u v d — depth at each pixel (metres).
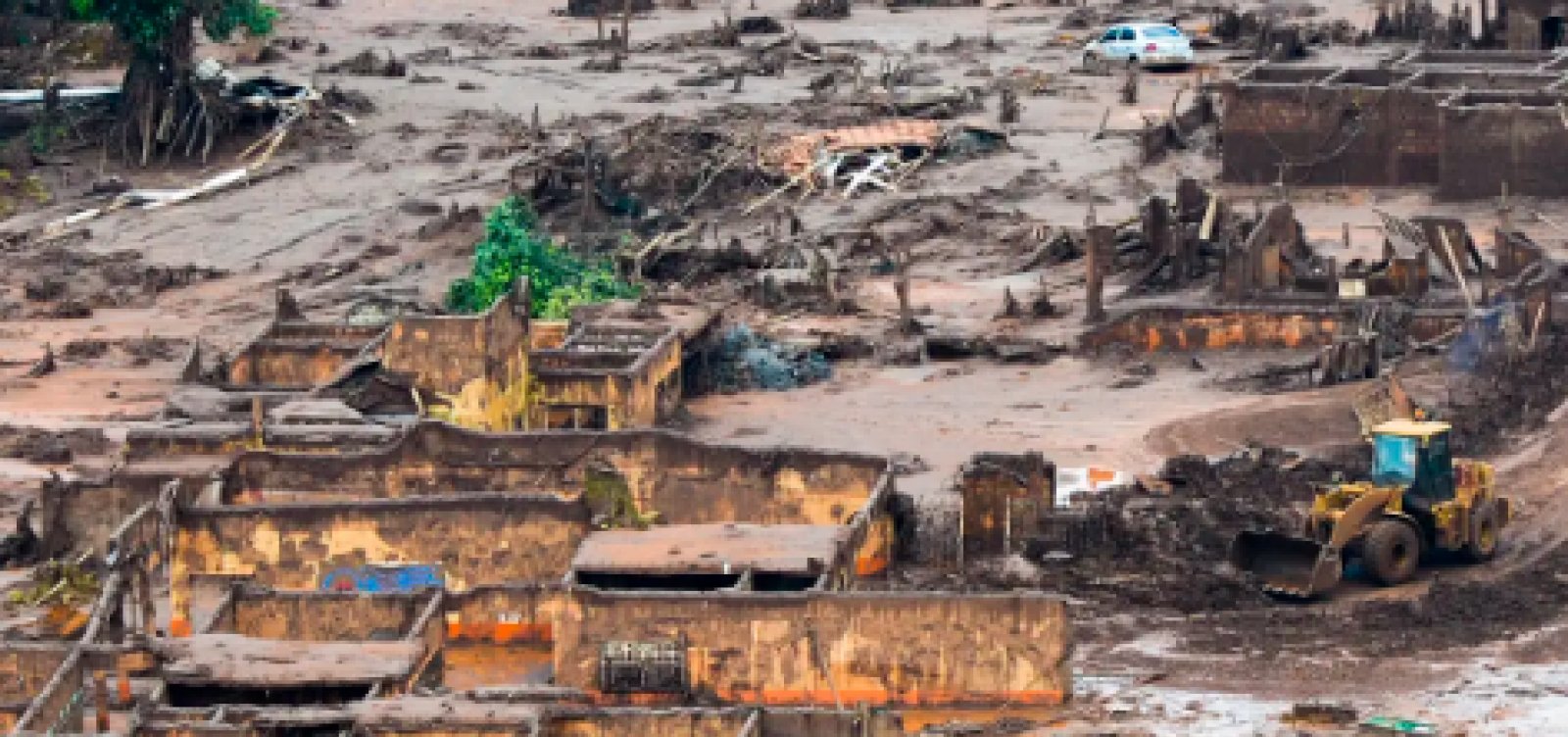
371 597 181.12
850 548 190.00
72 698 167.75
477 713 160.25
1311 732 166.25
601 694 177.00
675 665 176.00
